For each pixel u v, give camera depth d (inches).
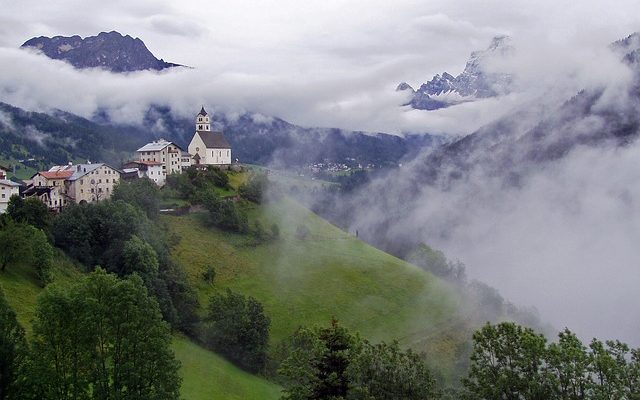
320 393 2101.4
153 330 2267.5
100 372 2167.8
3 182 5541.3
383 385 2034.9
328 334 2188.7
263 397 3789.4
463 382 2079.2
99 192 6530.5
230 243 6378.0
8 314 2162.9
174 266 5128.0
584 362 1881.2
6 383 2064.5
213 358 4207.7
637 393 1802.4
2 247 3622.0
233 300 4618.6
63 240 4655.5
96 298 2251.5
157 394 2172.7
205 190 7071.9
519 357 2003.0
